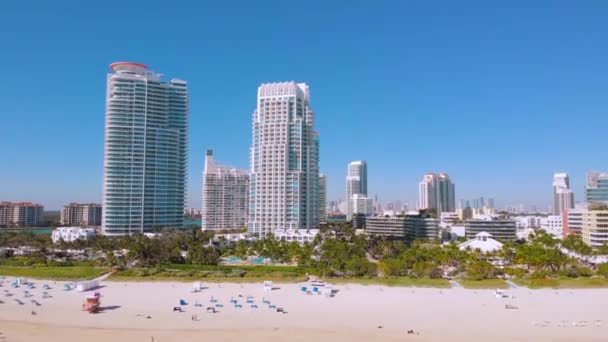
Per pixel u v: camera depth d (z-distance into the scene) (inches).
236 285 7066.9
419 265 7578.7
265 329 4749.0
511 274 7568.9
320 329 4753.9
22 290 6707.7
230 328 4790.8
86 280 7465.6
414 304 5841.5
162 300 6082.7
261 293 6515.8
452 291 6584.6
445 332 4643.2
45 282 7327.8
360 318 5187.0
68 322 5034.5
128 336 4505.4
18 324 4945.9
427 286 6894.7
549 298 6146.7
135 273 7746.1
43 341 4347.9
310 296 6314.0
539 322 4997.5
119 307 5698.8
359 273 7637.8
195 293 6520.7
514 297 6205.7
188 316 5275.6
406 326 4867.1
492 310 5526.6
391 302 5949.8
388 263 7770.7
